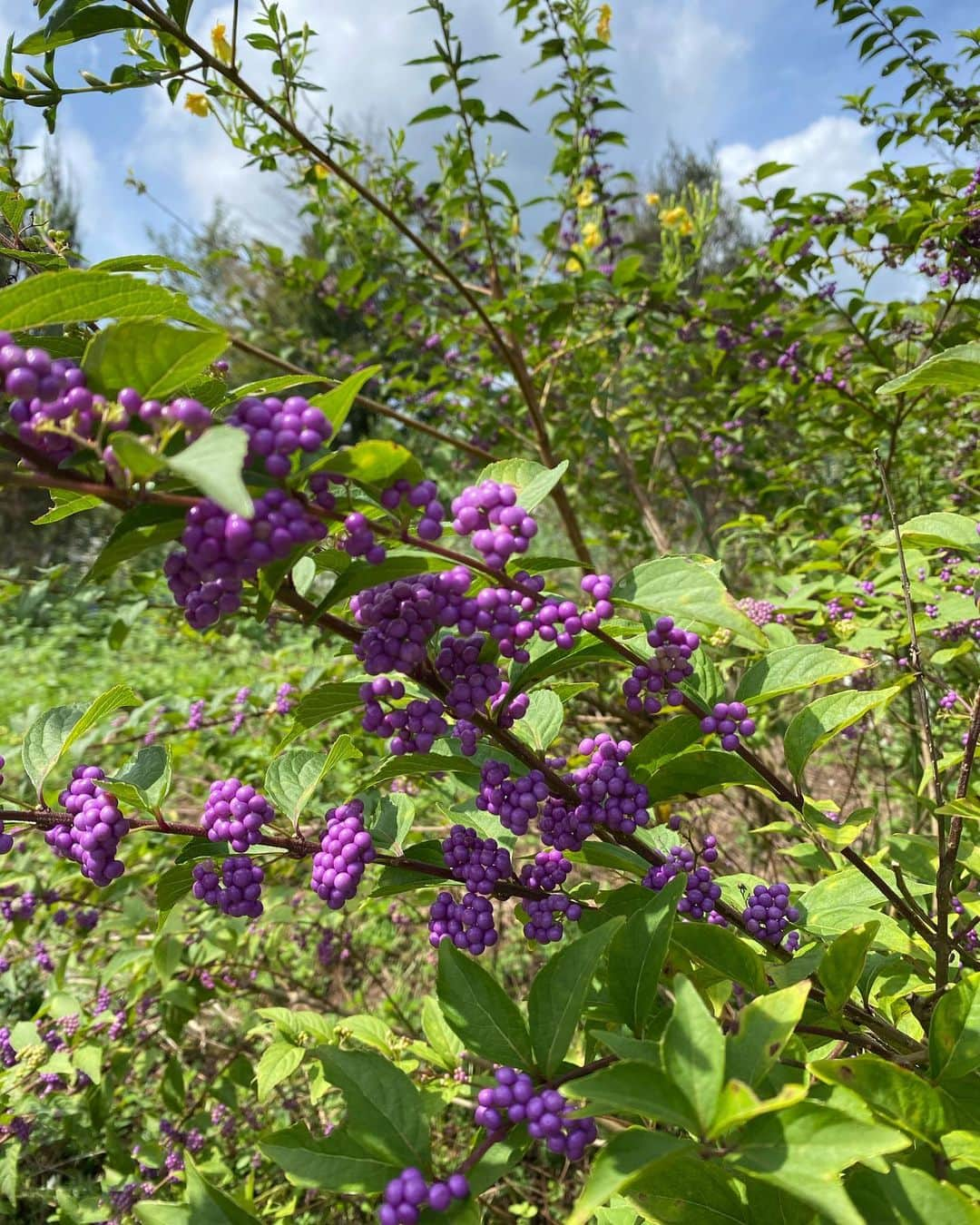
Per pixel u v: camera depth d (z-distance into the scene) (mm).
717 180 4926
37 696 8781
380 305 6539
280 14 3160
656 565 1435
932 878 2197
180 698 5035
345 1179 1176
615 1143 1012
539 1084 1285
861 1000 1816
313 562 1600
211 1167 3322
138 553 1150
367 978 4824
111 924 3619
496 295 5145
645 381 6645
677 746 1728
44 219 2367
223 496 848
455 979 1376
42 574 5523
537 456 6434
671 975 1975
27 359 1058
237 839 1632
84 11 2418
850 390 4609
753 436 6098
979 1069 1379
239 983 4027
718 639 2695
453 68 3996
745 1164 973
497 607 1362
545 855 1753
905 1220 1077
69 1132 3465
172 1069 3475
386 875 1742
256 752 4797
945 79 3799
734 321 4613
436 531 1260
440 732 1522
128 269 1494
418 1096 1248
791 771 1744
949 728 3535
